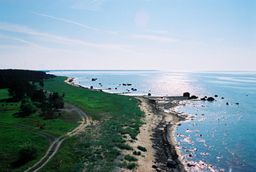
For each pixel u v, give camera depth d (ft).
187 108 403.95
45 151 175.63
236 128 283.18
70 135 214.48
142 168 164.86
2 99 368.48
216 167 177.58
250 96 563.48
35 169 147.54
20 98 362.74
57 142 194.49
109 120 279.69
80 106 349.00
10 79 508.94
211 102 468.34
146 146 211.20
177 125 294.25
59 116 282.56
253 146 222.07
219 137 249.14
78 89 555.69
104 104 379.76
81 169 151.02
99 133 225.76
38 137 203.41
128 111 341.21
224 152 207.62
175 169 171.42
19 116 274.36
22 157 159.53
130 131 243.81
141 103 420.36
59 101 329.52
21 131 217.97
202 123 305.73
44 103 327.67
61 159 162.20
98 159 167.94
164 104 433.89
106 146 192.54
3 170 145.07
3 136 202.18
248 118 335.06
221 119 328.70
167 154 197.77
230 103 460.14
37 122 250.98
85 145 190.80
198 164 182.29
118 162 166.20
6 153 168.04
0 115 277.03
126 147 195.42
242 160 190.29
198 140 238.68
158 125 287.69
